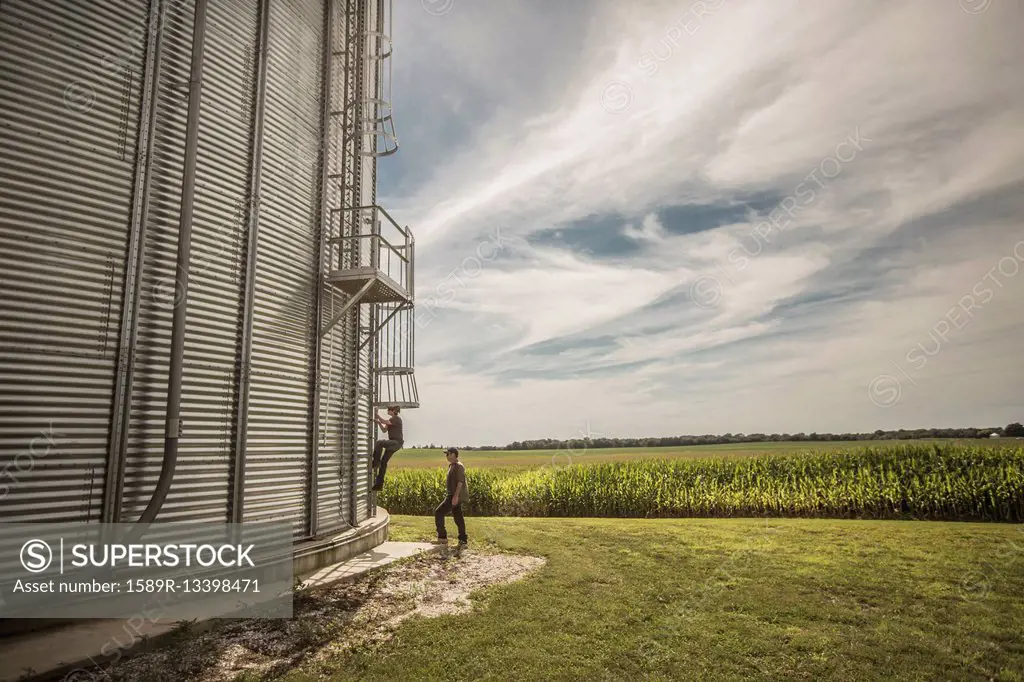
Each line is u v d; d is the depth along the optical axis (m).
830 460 18.72
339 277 9.47
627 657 5.30
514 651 5.38
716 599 7.09
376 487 10.95
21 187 5.59
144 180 6.58
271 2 8.80
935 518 15.52
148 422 6.41
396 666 5.02
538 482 19.81
